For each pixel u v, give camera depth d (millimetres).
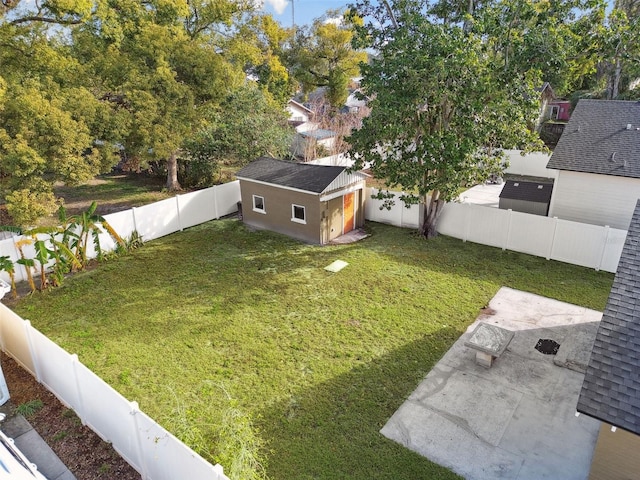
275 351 10477
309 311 12211
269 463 7449
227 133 22984
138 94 18234
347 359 10195
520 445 7914
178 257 15797
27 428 8164
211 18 22922
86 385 7695
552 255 15289
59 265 13453
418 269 14703
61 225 14336
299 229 17344
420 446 7879
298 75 46125
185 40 20828
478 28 13305
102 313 12133
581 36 14008
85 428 8188
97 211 20484
